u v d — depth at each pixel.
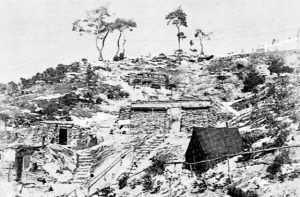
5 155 45.56
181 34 98.75
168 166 37.72
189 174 33.53
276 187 24.17
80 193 40.22
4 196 40.28
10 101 68.06
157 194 32.28
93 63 90.00
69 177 44.12
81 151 48.50
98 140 51.44
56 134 53.00
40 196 40.41
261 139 34.06
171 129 51.91
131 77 79.88
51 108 59.81
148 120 53.00
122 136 51.00
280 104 41.47
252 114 46.28
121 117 58.22
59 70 81.88
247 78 68.50
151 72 82.75
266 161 28.59
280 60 73.38
